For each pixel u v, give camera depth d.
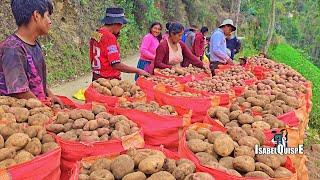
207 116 4.18
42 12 3.92
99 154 3.16
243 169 2.94
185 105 4.87
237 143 3.31
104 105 4.14
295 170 3.13
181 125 3.79
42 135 3.18
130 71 5.85
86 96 4.81
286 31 41.44
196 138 3.37
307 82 7.31
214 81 5.99
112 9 5.59
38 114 3.53
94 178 2.67
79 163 2.85
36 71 4.08
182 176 2.70
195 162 2.91
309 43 41.88
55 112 3.84
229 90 5.64
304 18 41.59
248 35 27.55
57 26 14.46
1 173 2.59
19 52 3.85
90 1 17.48
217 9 38.94
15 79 3.79
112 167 2.78
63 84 12.73
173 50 7.02
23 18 3.87
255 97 4.77
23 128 3.21
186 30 10.96
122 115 3.79
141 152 2.90
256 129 3.59
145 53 8.17
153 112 3.98
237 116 4.03
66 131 3.39
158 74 6.48
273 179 2.78
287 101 4.86
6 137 3.04
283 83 6.29
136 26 23.33
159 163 2.72
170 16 29.22
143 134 3.72
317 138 9.26
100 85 4.77
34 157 2.85
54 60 13.28
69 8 15.53
